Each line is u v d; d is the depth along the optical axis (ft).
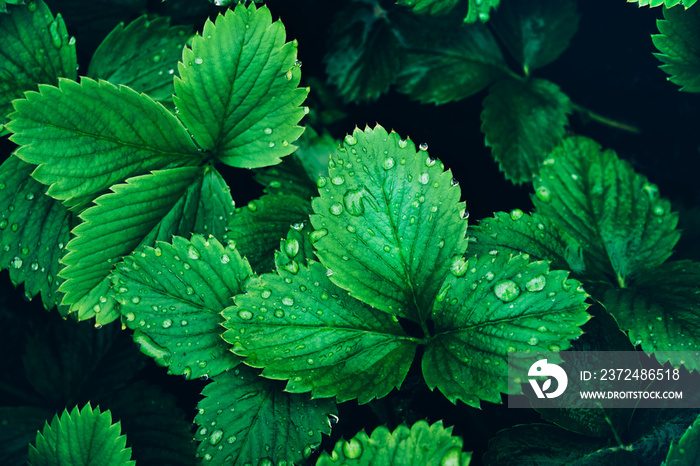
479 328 1.52
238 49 1.55
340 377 1.51
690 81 1.68
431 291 1.55
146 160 1.58
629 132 1.87
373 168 1.54
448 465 1.49
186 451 1.68
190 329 1.53
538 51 1.83
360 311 1.53
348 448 1.50
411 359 1.53
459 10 1.79
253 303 1.51
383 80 1.80
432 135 1.85
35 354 1.75
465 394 1.50
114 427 1.57
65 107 1.53
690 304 1.59
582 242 1.65
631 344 1.58
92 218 1.54
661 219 1.67
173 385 1.75
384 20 1.81
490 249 1.61
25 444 1.72
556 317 1.50
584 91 1.89
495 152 1.75
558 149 1.69
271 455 1.52
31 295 1.60
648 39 1.86
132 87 1.65
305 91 1.57
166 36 1.67
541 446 1.58
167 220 1.58
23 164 1.61
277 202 1.63
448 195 1.54
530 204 1.81
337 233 1.53
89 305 1.54
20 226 1.60
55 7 1.73
